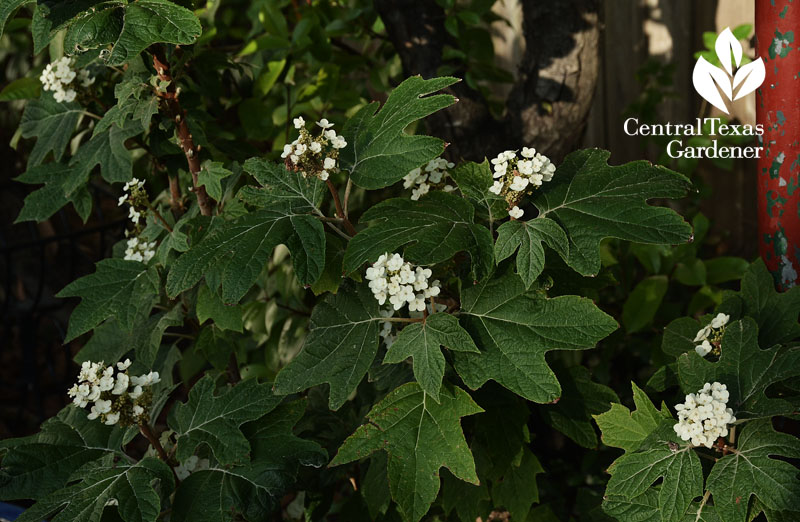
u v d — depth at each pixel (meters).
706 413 1.45
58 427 1.58
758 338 1.61
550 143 1.99
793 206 1.66
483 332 1.50
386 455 1.64
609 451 2.04
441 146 1.48
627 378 2.25
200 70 1.88
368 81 2.59
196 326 1.84
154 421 1.60
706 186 2.73
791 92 1.62
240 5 2.49
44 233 3.43
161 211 1.94
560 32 1.93
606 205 1.50
